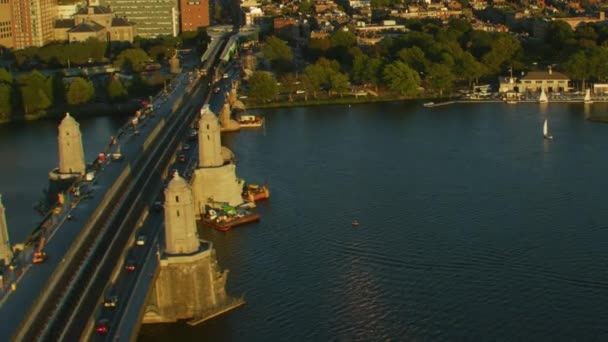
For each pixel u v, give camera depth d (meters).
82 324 194.12
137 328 198.00
